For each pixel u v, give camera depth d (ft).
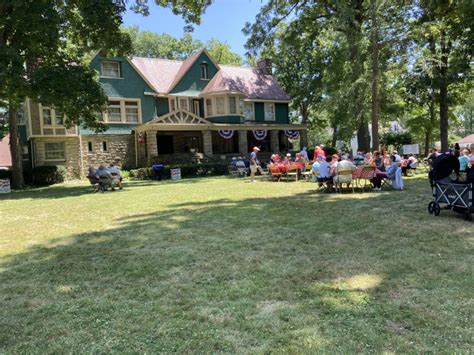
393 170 42.29
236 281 15.24
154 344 10.64
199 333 11.11
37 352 10.53
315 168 46.32
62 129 85.25
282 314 12.09
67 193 56.13
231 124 95.61
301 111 138.21
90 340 11.05
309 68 128.67
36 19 54.03
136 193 50.93
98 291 14.89
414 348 9.81
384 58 70.18
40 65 66.54
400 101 85.40
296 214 29.07
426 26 60.95
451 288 13.52
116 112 91.91
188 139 105.09
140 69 101.04
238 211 31.68
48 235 25.90
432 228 22.61
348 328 10.99
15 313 13.16
